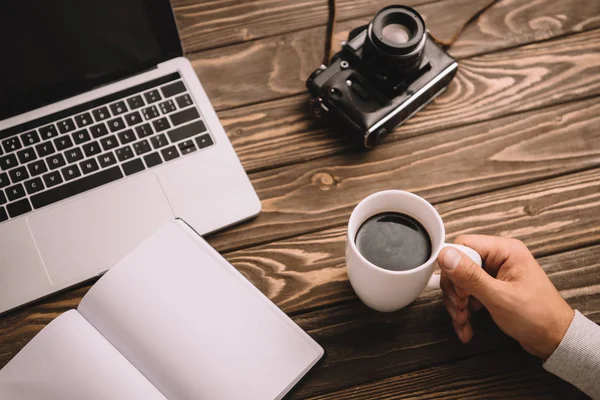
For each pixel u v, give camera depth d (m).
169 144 0.78
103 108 0.79
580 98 0.85
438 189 0.80
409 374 0.71
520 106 0.85
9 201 0.75
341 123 0.80
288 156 0.82
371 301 0.69
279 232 0.78
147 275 0.65
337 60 0.81
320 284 0.75
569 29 0.90
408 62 0.75
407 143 0.83
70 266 0.73
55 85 0.78
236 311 0.64
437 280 0.66
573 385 0.69
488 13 0.90
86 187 0.76
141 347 0.63
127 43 0.77
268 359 0.62
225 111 0.85
